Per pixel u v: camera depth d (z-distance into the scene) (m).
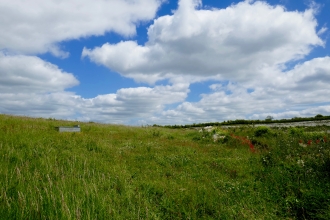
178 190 6.02
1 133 9.91
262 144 14.47
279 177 7.14
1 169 5.48
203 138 17.56
